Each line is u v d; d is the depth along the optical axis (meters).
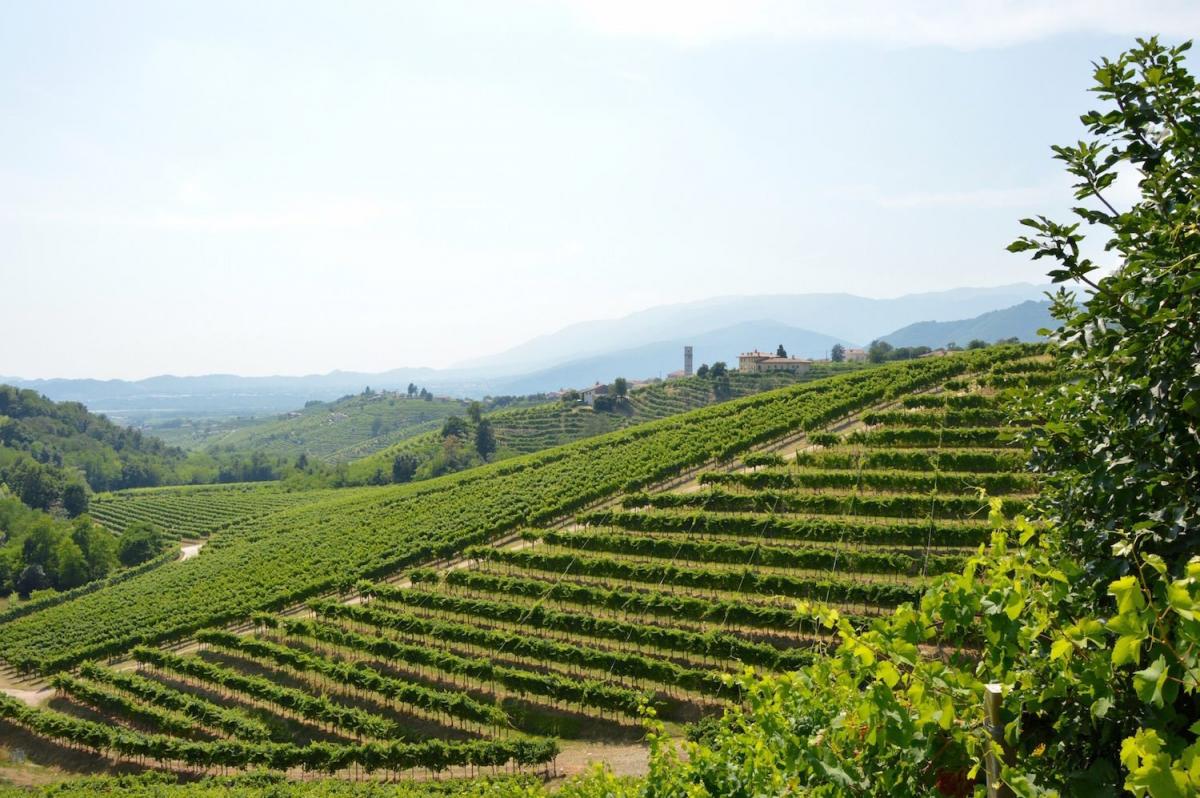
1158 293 3.66
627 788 8.12
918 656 3.33
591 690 29.22
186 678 41.56
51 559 82.00
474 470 85.50
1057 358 5.09
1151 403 3.80
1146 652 2.78
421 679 35.44
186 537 95.31
